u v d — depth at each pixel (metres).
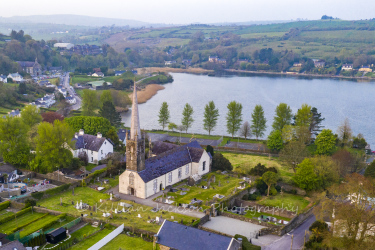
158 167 129.50
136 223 102.69
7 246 79.25
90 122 184.75
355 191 98.06
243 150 187.12
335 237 91.69
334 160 147.75
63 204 114.94
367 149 183.88
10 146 148.38
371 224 93.81
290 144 161.12
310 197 130.62
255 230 104.56
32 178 140.38
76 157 153.88
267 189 134.12
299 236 103.31
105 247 91.00
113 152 164.50
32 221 102.06
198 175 140.12
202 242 86.44
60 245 89.88
